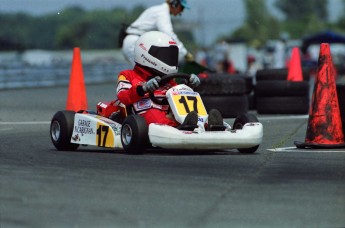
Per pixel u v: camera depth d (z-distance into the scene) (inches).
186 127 1234.6
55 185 1000.9
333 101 1392.7
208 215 858.1
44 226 816.9
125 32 1989.4
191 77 1302.9
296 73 2154.3
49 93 3284.9
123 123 1267.2
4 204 903.7
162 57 1310.3
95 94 3198.8
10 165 1160.8
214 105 1979.6
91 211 873.5
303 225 826.2
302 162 1200.8
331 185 1010.7
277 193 959.6
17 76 3831.2
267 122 1924.2
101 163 1171.3
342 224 829.8
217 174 1078.4
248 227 818.8
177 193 954.7
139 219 842.8
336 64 5393.7
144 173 1079.6
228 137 1227.9
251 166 1152.8
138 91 1273.4
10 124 1882.4
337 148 1384.1
